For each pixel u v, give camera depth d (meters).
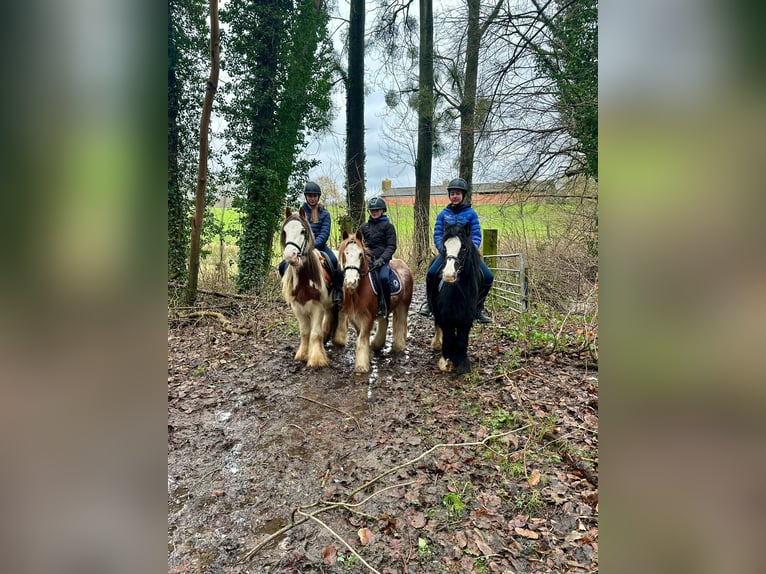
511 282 7.72
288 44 8.80
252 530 2.31
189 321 6.50
